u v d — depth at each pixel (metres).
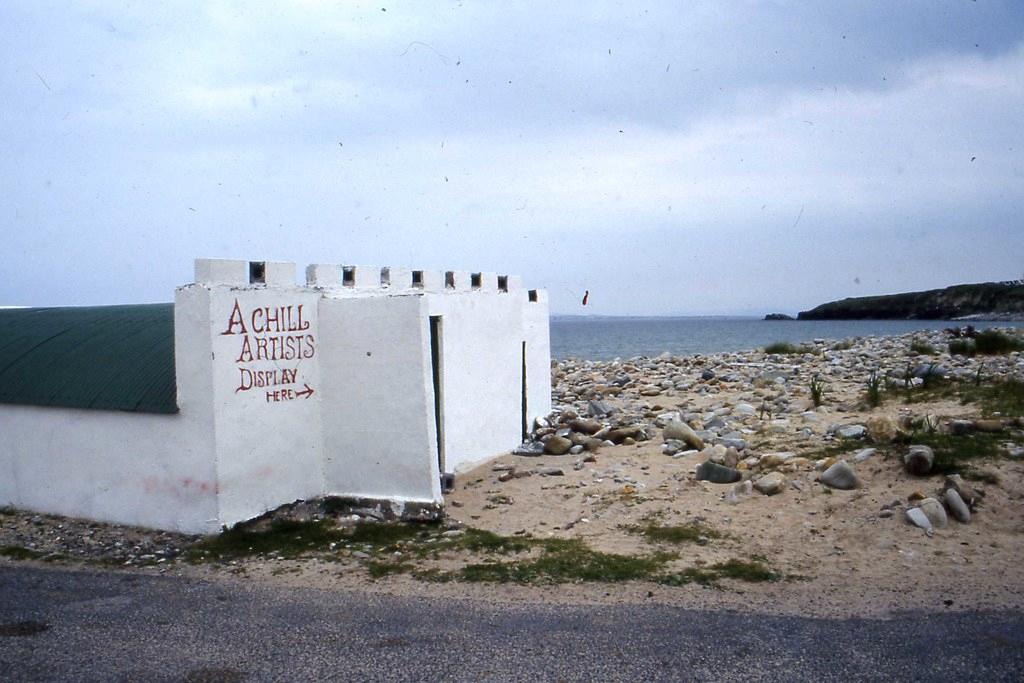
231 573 8.18
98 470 10.09
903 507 9.07
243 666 5.92
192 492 9.40
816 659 5.87
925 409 14.00
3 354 11.43
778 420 14.55
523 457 13.85
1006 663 5.76
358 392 10.26
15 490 10.84
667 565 8.02
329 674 5.76
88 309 12.48
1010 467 9.77
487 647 6.18
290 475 10.07
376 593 7.51
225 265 9.41
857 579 7.54
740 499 9.95
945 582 7.37
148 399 9.58
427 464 9.90
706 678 5.60
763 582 7.53
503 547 8.77
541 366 16.45
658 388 21.83
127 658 6.08
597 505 10.27
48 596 7.55
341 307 10.31
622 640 6.27
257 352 9.67
